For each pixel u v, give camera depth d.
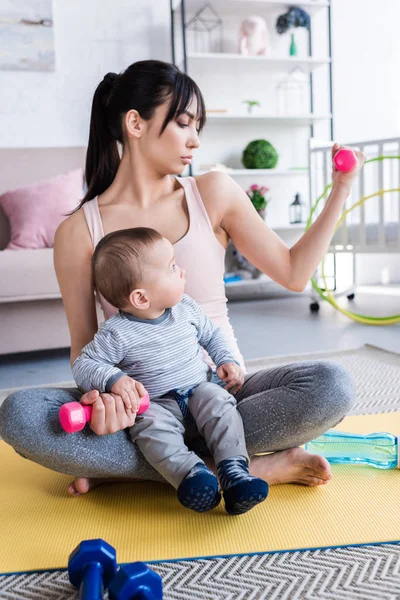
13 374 2.20
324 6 3.45
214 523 0.96
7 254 2.22
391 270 4.07
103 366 0.98
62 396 1.02
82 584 0.69
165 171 1.13
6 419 0.97
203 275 1.14
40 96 3.21
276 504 1.02
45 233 2.46
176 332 1.04
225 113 3.37
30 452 0.97
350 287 3.49
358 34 3.81
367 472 1.16
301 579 0.79
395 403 1.58
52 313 2.29
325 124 3.80
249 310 3.31
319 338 2.52
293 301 3.55
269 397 1.04
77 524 0.98
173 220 1.15
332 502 1.02
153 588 0.68
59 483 1.17
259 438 1.04
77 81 3.26
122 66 3.34
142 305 1.00
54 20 3.17
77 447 0.97
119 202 1.17
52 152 2.75
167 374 1.02
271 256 1.16
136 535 0.93
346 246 3.21
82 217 1.14
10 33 3.10
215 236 1.16
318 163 3.43
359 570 0.81
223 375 1.05
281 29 3.44
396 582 0.78
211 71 3.58
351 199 3.60
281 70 3.65
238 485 0.89
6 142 3.19
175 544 0.89
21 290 2.20
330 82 3.58
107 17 3.28
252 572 0.81
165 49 3.40
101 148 1.19
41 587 0.80
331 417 1.02
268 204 3.78
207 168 3.43
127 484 1.14
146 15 3.34
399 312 3.02
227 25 3.51
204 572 0.82
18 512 1.03
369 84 3.86
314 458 1.06
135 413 0.95
